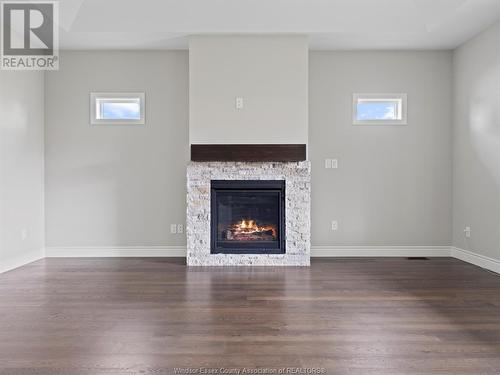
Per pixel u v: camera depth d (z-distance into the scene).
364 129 5.91
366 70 5.90
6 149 4.97
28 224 5.43
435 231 5.92
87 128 5.84
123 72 5.85
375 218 5.91
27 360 2.45
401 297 3.77
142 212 5.88
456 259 5.70
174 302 3.62
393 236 5.92
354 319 3.16
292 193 5.25
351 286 4.18
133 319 3.17
